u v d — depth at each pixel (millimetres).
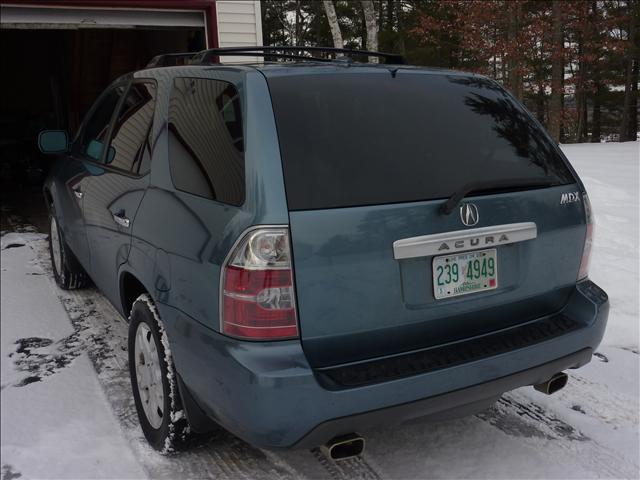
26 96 16734
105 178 3570
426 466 2760
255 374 2062
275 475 2695
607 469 2730
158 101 3145
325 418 2102
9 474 2697
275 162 2186
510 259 2537
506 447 2904
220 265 2170
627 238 6281
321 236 2127
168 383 2625
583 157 13664
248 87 2385
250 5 9680
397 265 2250
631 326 4316
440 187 2379
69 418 3162
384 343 2293
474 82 2912
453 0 21156
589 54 24938
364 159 2309
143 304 2820
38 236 7492
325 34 37062
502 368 2391
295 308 2111
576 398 3377
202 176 2486
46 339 4176
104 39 13188
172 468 2748
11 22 8141
